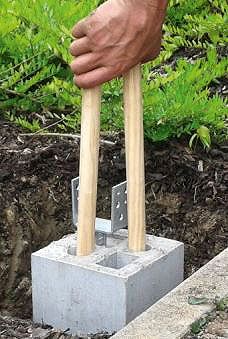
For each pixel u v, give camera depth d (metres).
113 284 1.38
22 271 1.74
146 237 1.53
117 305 1.38
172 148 1.92
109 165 1.91
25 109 2.08
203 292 1.34
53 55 2.04
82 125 1.40
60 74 2.10
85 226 1.43
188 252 1.79
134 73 1.39
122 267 1.44
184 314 1.28
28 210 1.79
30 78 2.07
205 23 2.19
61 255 1.44
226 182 1.85
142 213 1.45
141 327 1.25
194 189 1.86
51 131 2.02
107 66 1.36
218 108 1.88
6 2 2.09
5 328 1.46
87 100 1.39
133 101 1.40
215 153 1.92
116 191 1.45
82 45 1.35
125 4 1.33
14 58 2.05
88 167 1.41
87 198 1.42
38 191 1.83
